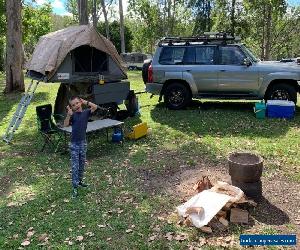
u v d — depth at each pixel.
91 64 11.37
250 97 12.57
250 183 6.23
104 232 5.62
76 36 11.05
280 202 6.32
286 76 12.09
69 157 8.96
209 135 10.25
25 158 9.00
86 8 21.30
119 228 5.71
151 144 9.69
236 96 12.66
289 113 11.59
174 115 12.48
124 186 7.17
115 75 11.82
